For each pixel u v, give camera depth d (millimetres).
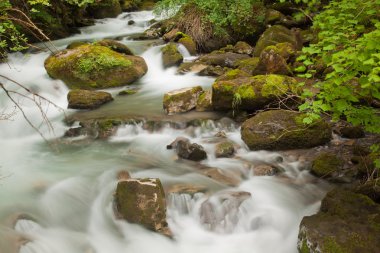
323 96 4062
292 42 10070
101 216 4738
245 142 6219
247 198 4887
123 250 4328
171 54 10641
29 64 10336
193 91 7594
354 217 4039
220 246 4430
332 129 6461
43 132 7188
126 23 15414
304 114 6164
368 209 4152
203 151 5941
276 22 11789
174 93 7559
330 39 4277
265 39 10289
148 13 17375
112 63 9281
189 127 6852
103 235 4480
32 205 4887
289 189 5184
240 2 11867
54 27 12641
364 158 5309
